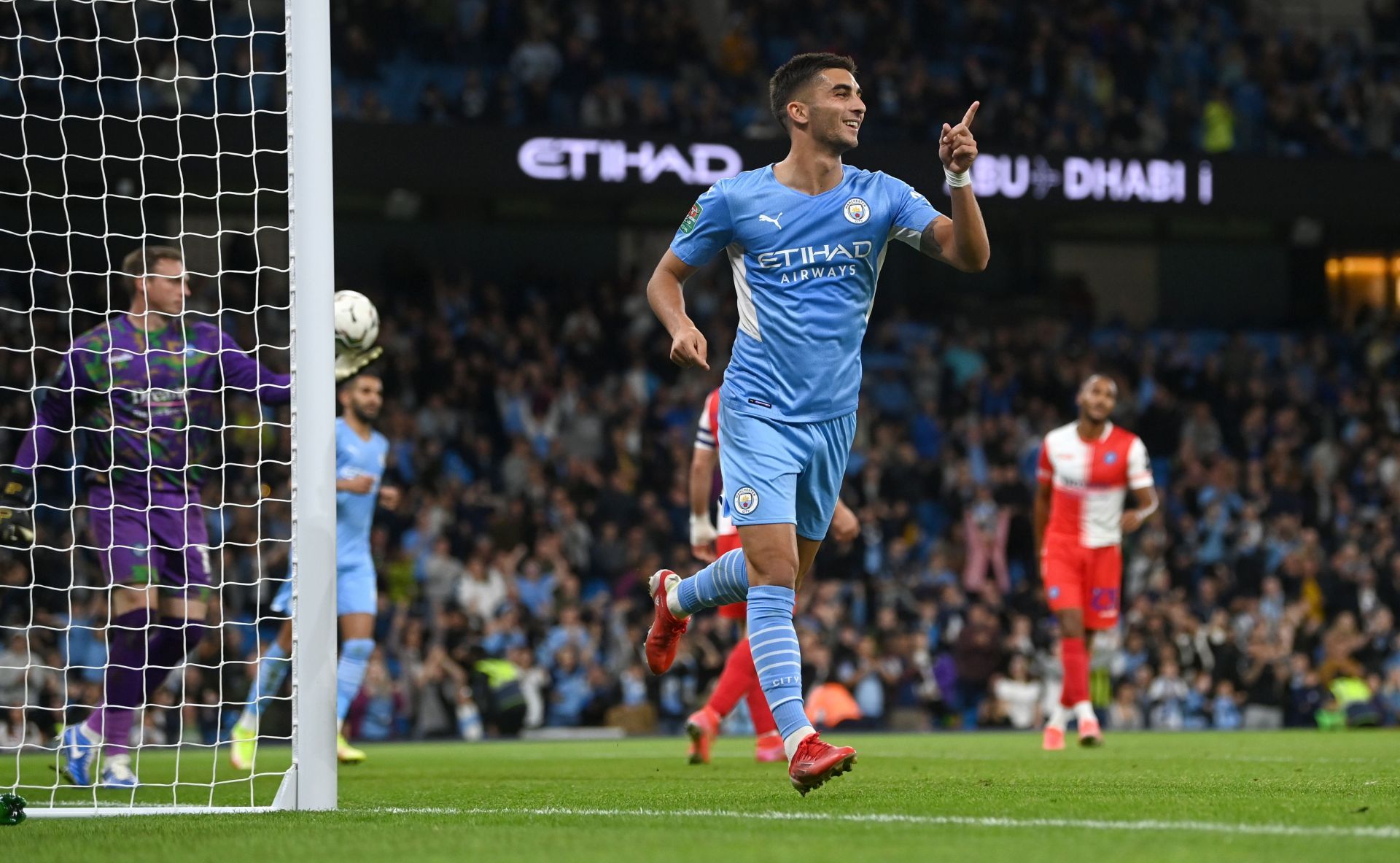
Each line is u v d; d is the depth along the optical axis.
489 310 39.03
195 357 12.48
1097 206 38.25
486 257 43.12
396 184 33.88
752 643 8.20
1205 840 5.93
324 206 8.64
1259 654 30.91
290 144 8.67
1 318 32.06
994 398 40.28
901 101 40.53
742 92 41.44
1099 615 17.11
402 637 28.14
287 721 21.03
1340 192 40.03
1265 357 44.34
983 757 15.02
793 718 7.96
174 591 12.40
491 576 30.16
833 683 29.39
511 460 34.31
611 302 40.22
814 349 8.30
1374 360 44.81
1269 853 5.48
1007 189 37.69
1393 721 31.95
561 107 39.12
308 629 8.49
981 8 44.44
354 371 13.27
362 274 41.88
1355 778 10.27
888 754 16.06
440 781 11.75
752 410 8.33
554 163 34.88
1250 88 45.03
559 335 40.22
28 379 31.72
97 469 12.27
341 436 14.57
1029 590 31.95
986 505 34.47
